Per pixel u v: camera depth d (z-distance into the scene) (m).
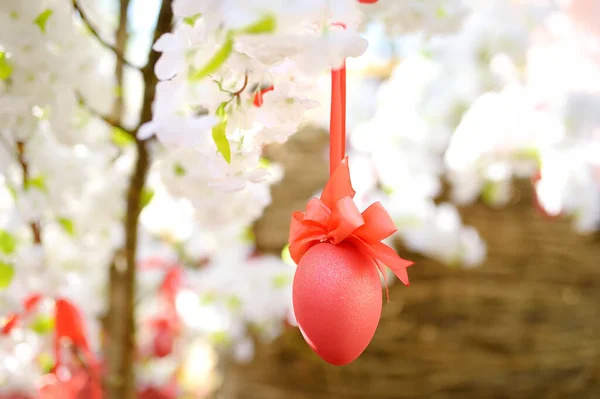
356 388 1.38
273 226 1.48
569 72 1.25
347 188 0.62
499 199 1.35
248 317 1.38
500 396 1.35
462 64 1.16
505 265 1.37
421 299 1.36
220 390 1.61
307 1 0.59
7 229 0.83
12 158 0.76
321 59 0.59
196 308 1.41
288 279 1.36
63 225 0.83
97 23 0.91
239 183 0.64
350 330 0.59
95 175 0.91
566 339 1.38
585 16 1.21
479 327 1.36
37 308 0.91
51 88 0.71
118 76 0.88
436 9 0.68
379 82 1.45
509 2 1.14
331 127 0.62
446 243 1.28
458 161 1.24
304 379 1.42
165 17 0.74
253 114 0.64
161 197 1.16
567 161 1.22
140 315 1.38
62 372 0.94
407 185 1.31
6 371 0.97
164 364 1.58
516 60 1.12
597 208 1.31
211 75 0.64
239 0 0.59
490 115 1.20
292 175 1.47
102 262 1.05
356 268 0.60
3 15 0.69
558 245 1.39
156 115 0.67
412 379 1.36
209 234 1.36
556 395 1.37
